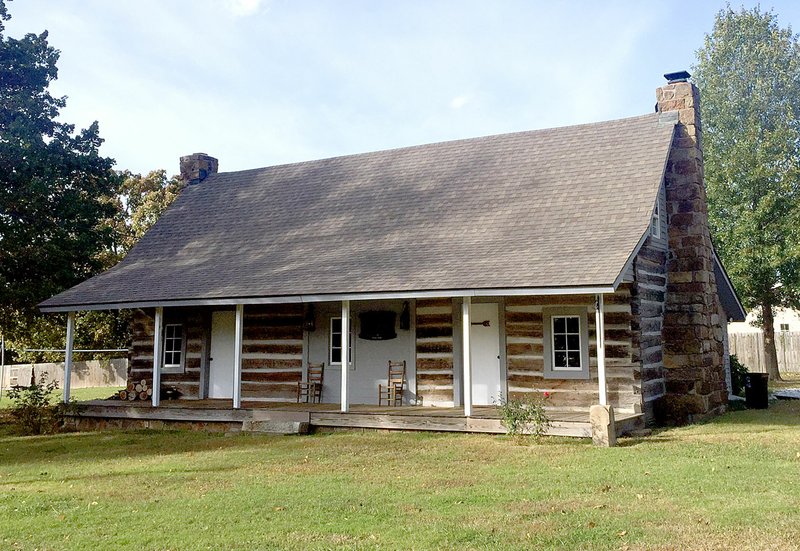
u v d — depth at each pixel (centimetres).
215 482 958
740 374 2206
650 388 1476
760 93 3006
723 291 1909
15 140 1834
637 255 1430
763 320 3002
